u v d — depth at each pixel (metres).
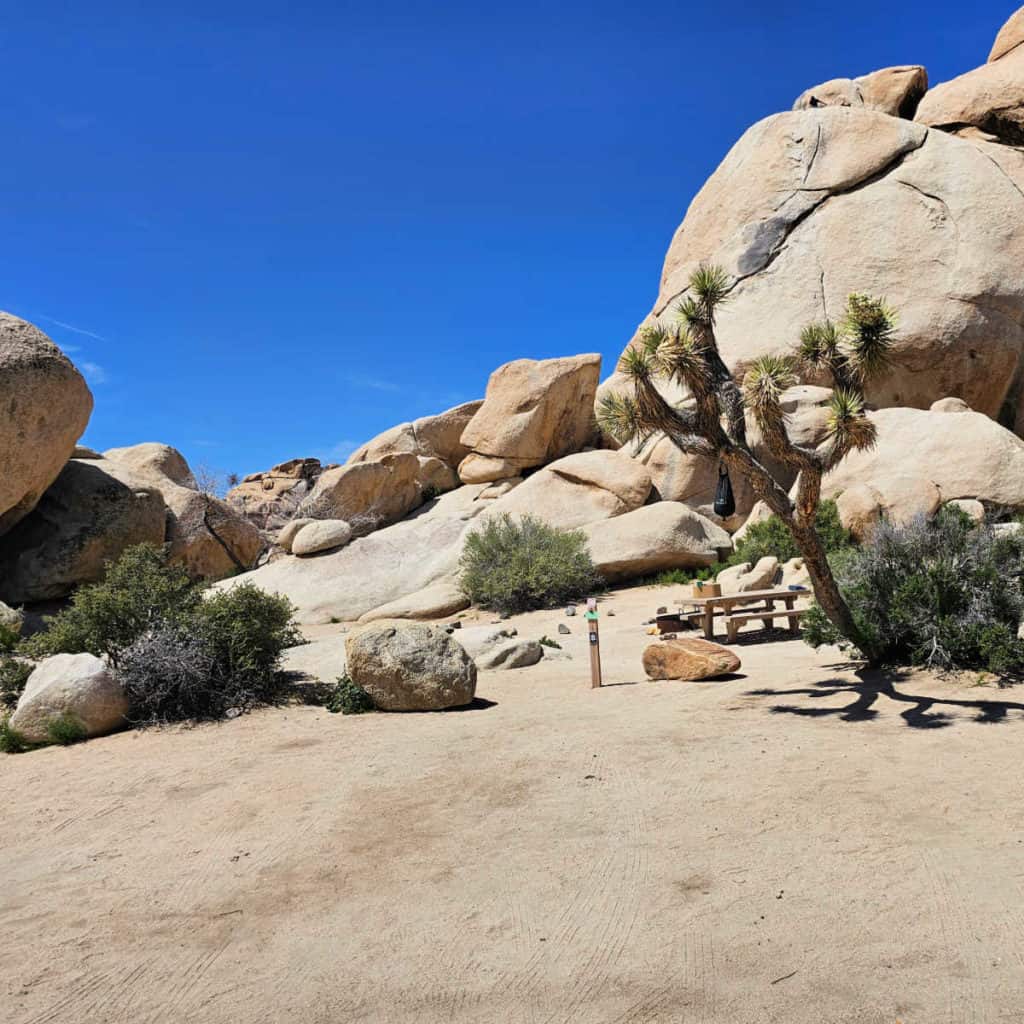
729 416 8.21
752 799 5.52
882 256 24.17
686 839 4.99
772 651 11.29
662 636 13.48
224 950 4.11
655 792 5.85
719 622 14.43
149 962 4.04
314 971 3.85
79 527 21.77
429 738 7.84
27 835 6.07
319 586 21.89
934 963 3.48
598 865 4.74
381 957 3.93
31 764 8.07
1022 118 26.33
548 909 4.27
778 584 16.23
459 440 29.73
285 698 10.02
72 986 3.85
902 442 19.38
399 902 4.49
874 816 5.06
